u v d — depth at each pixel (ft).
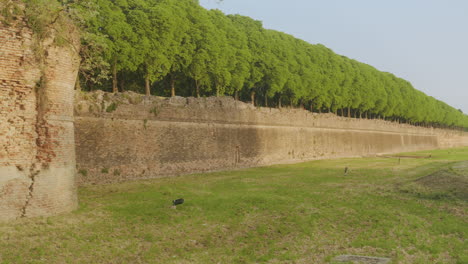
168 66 109.50
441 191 69.36
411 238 43.65
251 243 43.16
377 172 110.22
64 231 41.55
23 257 34.58
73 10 51.83
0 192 41.37
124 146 87.04
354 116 223.92
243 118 128.26
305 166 134.62
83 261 35.42
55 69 46.96
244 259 38.04
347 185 83.30
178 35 112.68
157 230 45.73
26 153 43.75
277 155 145.89
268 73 148.46
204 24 121.70
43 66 45.21
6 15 42.34
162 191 71.20
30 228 40.78
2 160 41.75
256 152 134.10
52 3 46.96
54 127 46.55
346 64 201.05
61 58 47.83
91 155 80.07
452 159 161.68
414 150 285.84
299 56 166.09
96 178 80.53
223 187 79.97
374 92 220.02
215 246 42.01
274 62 150.00
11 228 40.04
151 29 103.40
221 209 57.00
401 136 266.36
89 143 79.77
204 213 54.54
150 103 94.07
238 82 134.62
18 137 43.14
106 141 83.15
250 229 48.24
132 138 89.15
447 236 44.62
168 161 98.32
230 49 130.62
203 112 110.52
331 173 109.40
